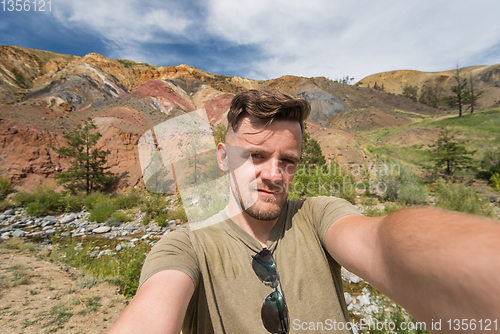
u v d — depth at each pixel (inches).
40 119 702.5
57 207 331.6
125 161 602.2
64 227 256.2
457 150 548.7
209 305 19.3
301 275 21.8
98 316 89.7
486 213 221.1
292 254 23.0
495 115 1004.6
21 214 311.0
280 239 24.0
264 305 19.7
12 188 478.3
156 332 14.0
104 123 695.1
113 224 254.8
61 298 100.4
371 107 1907.0
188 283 18.0
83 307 94.3
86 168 524.7
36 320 84.9
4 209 334.0
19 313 88.5
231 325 18.9
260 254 21.9
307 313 20.2
